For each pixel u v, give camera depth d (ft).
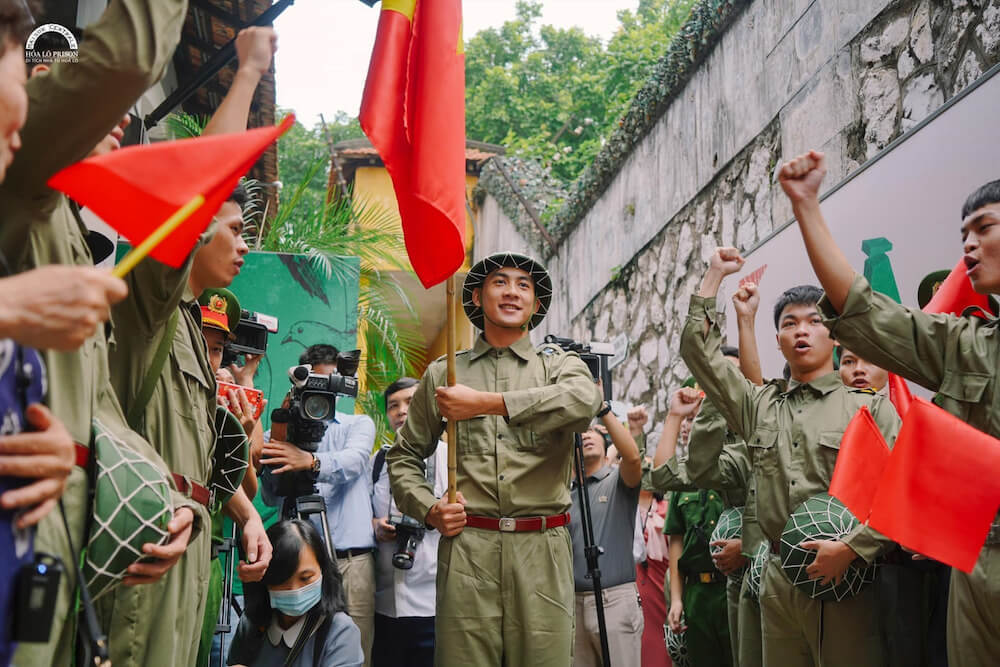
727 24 23.04
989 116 12.30
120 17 5.81
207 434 8.85
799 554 10.53
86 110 5.74
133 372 7.71
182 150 5.85
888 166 14.76
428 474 15.76
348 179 51.06
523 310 12.25
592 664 15.31
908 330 8.90
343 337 21.09
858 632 10.49
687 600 16.20
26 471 4.88
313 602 11.78
